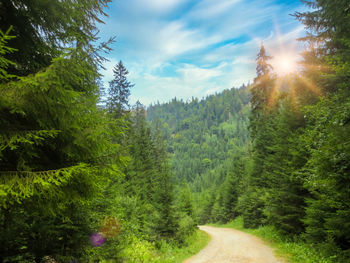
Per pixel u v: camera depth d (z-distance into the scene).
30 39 4.18
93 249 6.53
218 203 47.72
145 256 9.95
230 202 38.81
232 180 39.41
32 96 3.10
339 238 8.52
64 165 3.99
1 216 3.59
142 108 37.78
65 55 3.16
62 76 3.31
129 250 9.34
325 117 6.54
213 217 50.62
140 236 13.81
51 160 4.02
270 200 16.53
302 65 13.24
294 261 9.54
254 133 27.47
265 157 24.42
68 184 3.67
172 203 15.45
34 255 4.78
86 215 6.87
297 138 13.33
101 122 3.93
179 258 11.81
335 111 6.20
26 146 3.25
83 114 3.72
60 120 3.49
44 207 3.50
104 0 4.79
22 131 3.15
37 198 3.34
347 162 5.41
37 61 4.44
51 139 3.81
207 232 25.34
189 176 147.75
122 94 26.75
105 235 7.47
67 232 6.05
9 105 2.97
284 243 13.15
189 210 25.95
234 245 15.02
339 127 5.41
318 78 11.71
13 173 3.06
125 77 27.69
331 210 9.05
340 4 7.46
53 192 3.28
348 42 6.84
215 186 75.06
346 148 5.07
